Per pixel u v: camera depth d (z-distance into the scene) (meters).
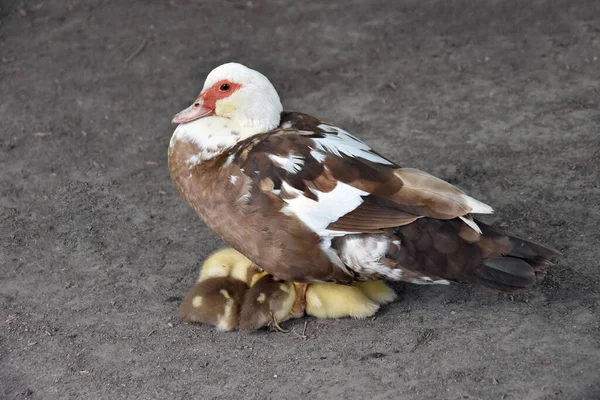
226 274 4.83
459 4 9.03
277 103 4.79
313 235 4.30
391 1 9.26
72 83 7.83
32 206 5.93
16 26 9.01
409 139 6.59
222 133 4.64
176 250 5.38
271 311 4.53
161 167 6.43
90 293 4.97
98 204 5.95
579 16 8.53
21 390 4.18
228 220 4.45
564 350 4.21
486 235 4.27
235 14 9.16
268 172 4.33
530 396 3.91
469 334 4.40
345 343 4.42
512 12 8.75
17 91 7.69
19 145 6.79
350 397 4.00
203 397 4.07
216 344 4.49
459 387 4.01
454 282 4.34
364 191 4.27
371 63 7.95
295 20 8.95
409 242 4.24
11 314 4.79
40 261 5.30
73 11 9.32
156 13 9.23
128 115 7.23
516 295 4.70
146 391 4.14
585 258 4.97
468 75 7.59
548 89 7.21
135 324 4.68
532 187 5.79
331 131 4.77
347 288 4.61
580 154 6.16
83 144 6.79
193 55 8.28
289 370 4.23
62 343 4.53
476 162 6.19
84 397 4.11
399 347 4.34
